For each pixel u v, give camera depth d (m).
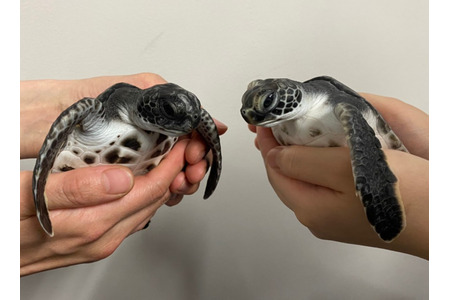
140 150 0.25
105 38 0.35
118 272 0.39
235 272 0.42
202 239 0.40
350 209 0.23
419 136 0.29
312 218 0.25
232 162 0.39
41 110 0.31
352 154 0.21
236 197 0.40
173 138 0.26
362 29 0.37
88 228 0.22
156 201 0.26
